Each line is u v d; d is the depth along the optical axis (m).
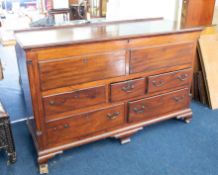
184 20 2.56
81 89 1.52
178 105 2.00
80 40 1.40
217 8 2.87
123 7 2.48
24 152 1.77
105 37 1.47
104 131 1.74
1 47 4.32
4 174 1.58
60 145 1.62
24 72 1.51
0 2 4.29
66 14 3.08
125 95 1.70
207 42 2.34
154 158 1.72
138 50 1.61
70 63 1.43
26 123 2.08
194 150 1.79
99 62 1.51
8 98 2.60
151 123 1.91
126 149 1.80
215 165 1.65
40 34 1.59
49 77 1.40
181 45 1.77
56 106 1.50
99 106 1.64
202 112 2.28
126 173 1.58
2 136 1.56
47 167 1.60
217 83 2.37
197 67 2.40
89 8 3.24
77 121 1.60
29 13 3.56
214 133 1.99
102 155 1.74
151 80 1.75
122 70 1.61
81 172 1.59
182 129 2.04
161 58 1.72
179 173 1.58
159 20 2.15
